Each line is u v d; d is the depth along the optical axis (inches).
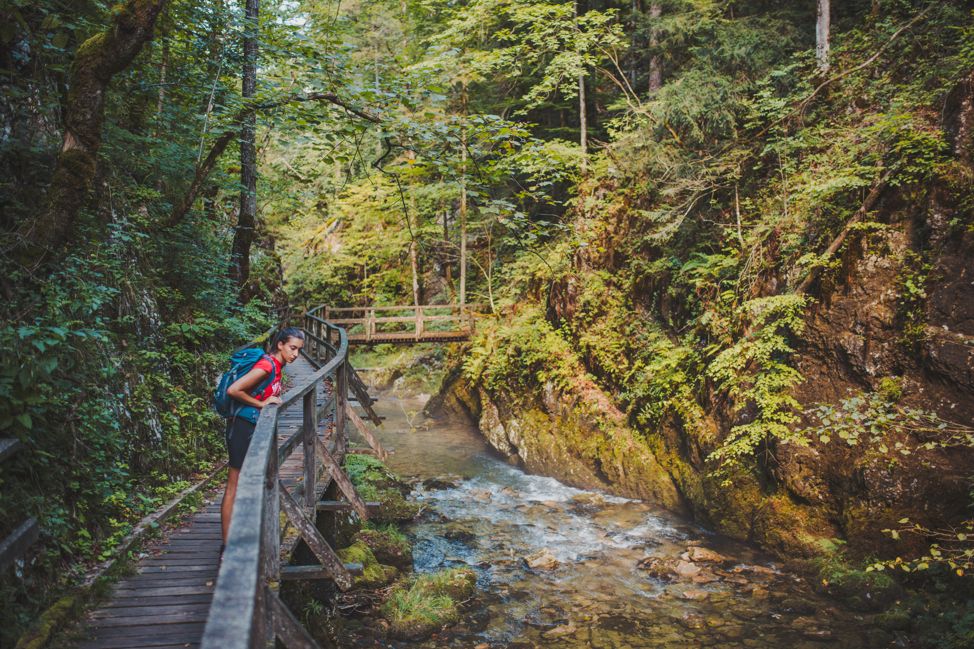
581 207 607.5
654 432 462.0
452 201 887.7
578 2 708.0
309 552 229.5
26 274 187.9
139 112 342.0
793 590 308.0
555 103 752.3
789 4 576.4
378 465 493.7
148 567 184.4
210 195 483.5
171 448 260.8
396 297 1069.8
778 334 398.6
